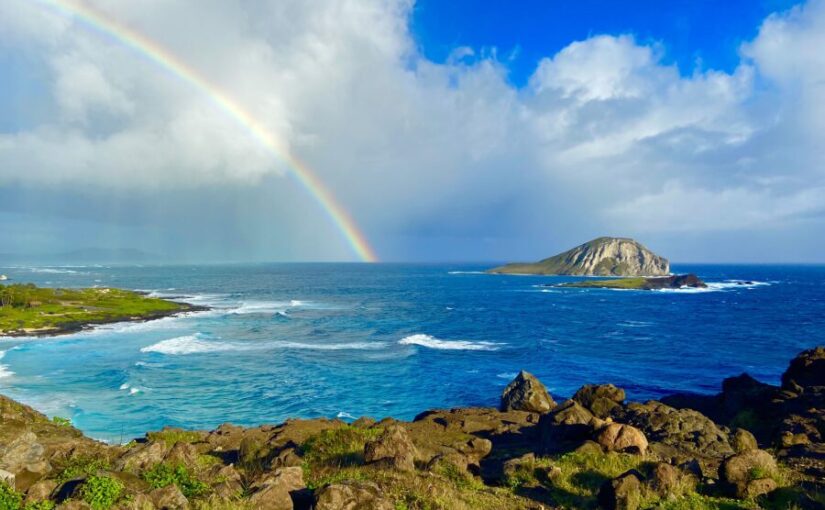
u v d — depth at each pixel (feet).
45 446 46.91
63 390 135.85
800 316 333.62
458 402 130.31
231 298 465.88
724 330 265.75
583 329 267.59
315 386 143.23
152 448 45.06
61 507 30.04
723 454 56.29
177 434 72.49
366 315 326.65
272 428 76.02
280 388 140.56
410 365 172.04
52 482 34.99
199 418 114.32
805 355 98.63
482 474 49.03
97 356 183.93
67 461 44.24
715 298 485.97
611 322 298.97
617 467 47.34
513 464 47.98
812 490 40.24
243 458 54.60
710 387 147.23
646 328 272.72
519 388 98.32
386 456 46.03
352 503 32.27
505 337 237.45
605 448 53.98
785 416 70.44
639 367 173.27
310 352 194.29
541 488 42.86
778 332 259.39
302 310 356.59
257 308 368.89
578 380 154.20
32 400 126.21
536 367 171.22
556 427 61.72
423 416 87.40
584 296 508.94
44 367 164.55
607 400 80.59
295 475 37.93
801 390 84.02
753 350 207.21
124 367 164.45
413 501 35.73
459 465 46.98
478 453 57.31
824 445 55.47
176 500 33.45
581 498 40.04
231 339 225.97
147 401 126.00
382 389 141.18
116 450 48.78
